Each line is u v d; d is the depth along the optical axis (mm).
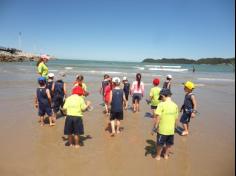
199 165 2855
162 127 2857
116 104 3721
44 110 4141
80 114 3215
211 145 3490
